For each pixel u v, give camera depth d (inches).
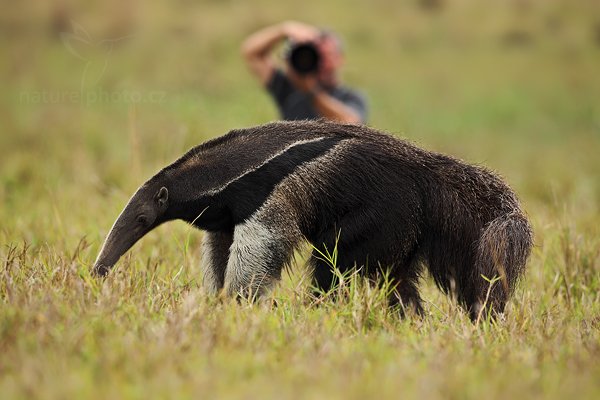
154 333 592.7
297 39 1160.8
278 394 489.1
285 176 748.0
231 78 2338.8
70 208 1125.7
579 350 610.5
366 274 772.6
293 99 1196.5
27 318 598.5
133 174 1137.4
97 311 624.4
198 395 484.7
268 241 743.7
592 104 2524.6
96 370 523.5
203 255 813.2
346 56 2657.5
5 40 2454.5
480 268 752.3
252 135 767.7
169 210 767.7
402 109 2304.4
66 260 784.9
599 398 512.4
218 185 753.0
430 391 500.7
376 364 559.2
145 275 767.1
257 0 2910.9
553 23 3004.4
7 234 972.6
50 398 474.6
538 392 519.2
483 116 2407.7
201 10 2790.4
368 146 765.9
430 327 679.7
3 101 1994.3
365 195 759.7
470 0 3110.2
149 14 2682.1
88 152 1571.1
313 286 778.8
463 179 776.3
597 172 1780.3
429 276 800.9
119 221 759.7
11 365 530.9
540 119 2422.5
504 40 2898.6
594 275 895.7
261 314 663.8
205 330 600.7
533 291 848.3
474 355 603.5
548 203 1422.2
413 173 769.6
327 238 768.3
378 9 2977.4
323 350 579.8
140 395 486.0
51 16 2524.6
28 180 1373.0
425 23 2930.6
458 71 2674.7
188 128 1528.1
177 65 2370.8
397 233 765.3
